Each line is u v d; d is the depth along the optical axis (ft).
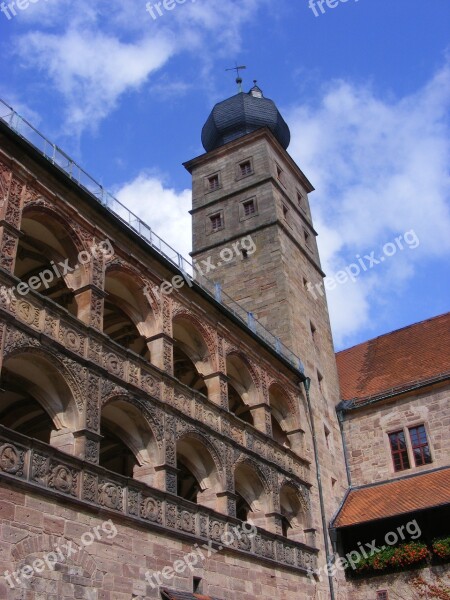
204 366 93.86
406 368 135.64
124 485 67.77
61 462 61.21
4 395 83.97
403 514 105.70
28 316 64.54
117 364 74.02
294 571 93.91
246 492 95.86
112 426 77.30
